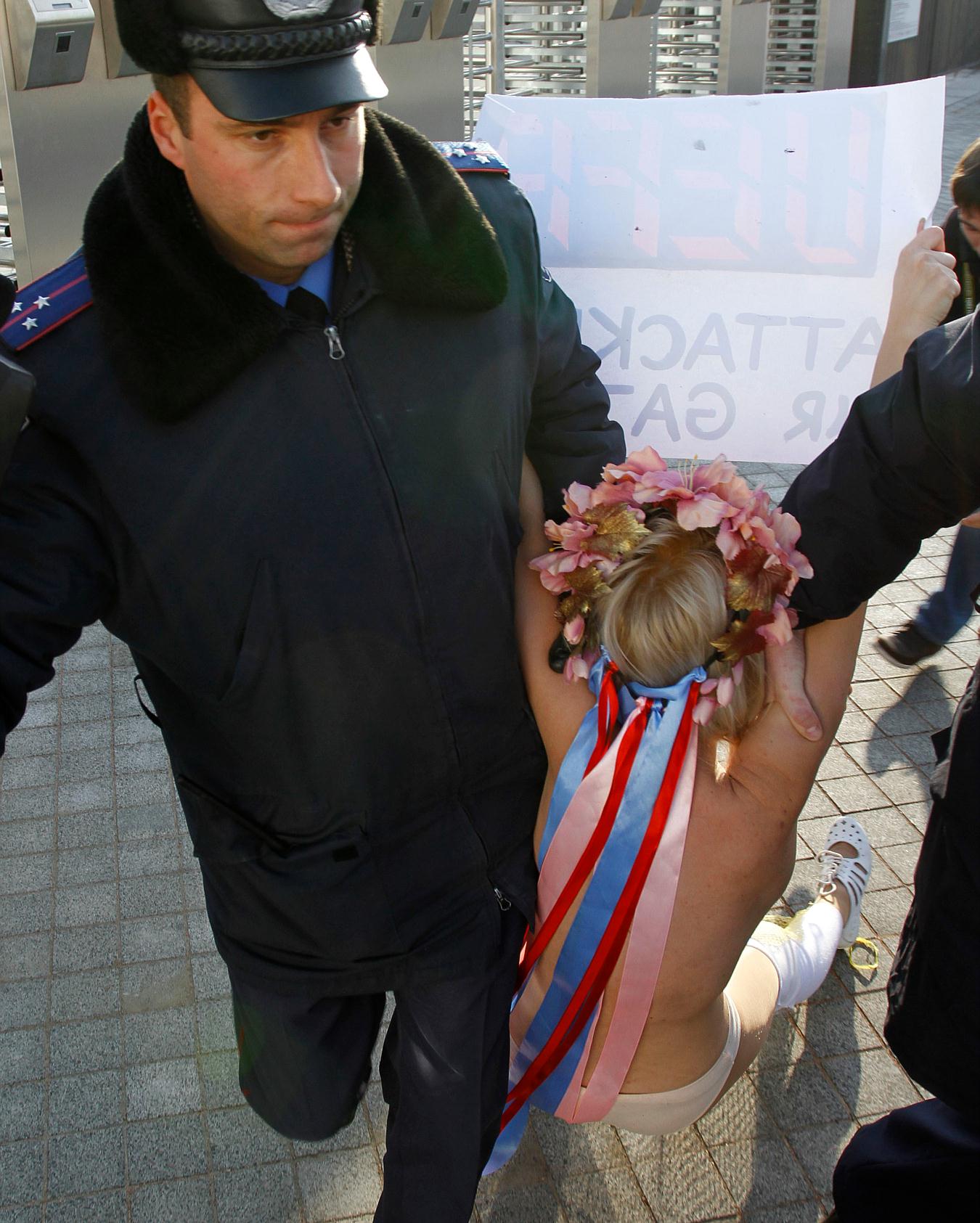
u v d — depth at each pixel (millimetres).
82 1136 2596
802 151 2391
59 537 1539
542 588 1936
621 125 2428
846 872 2832
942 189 8328
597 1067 1931
